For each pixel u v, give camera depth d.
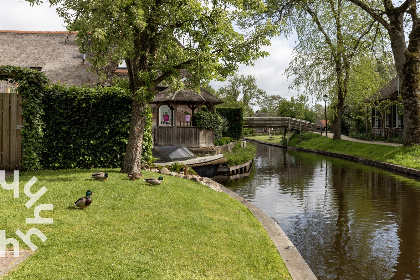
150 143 13.61
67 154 12.42
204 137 24.00
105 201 7.81
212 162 17.41
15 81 11.77
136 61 11.42
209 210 8.25
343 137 46.19
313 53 33.91
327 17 31.50
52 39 29.05
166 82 12.52
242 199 11.30
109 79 25.08
